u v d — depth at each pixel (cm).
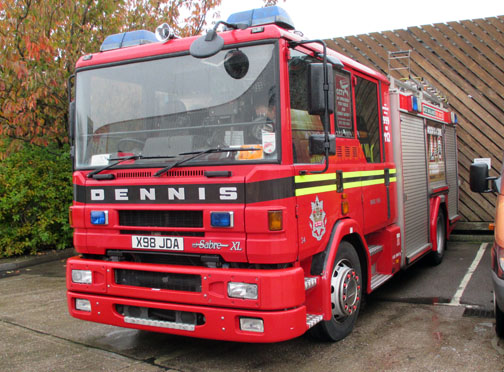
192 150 421
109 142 463
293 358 442
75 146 482
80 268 459
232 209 389
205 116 420
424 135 764
